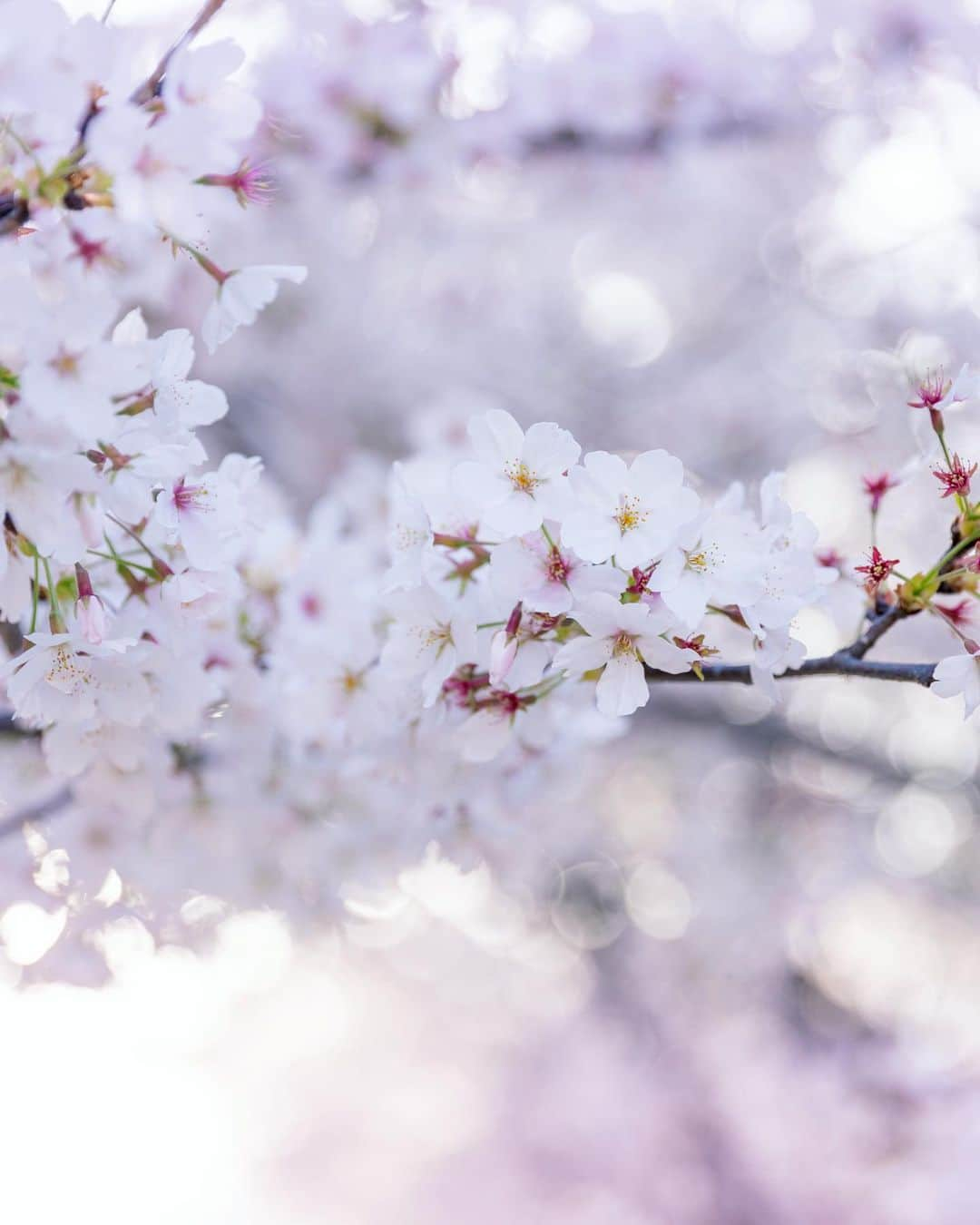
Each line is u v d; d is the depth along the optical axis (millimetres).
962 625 1646
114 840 2287
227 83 1521
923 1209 4988
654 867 7906
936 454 1731
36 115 1404
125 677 1689
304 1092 7195
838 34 4367
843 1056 5945
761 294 6832
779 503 1659
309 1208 6879
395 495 1743
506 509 1460
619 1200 6070
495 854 2510
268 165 1673
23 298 1318
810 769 7559
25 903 2391
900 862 7418
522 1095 6793
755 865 7430
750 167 5688
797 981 7156
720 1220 5730
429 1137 6910
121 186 1436
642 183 5531
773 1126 5902
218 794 2291
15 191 1420
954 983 7000
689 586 1457
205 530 1646
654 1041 6840
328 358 6121
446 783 2264
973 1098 5211
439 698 1876
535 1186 6375
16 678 1618
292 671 2158
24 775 2285
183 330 1593
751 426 6762
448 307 6289
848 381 6484
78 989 2512
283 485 5844
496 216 5648
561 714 2049
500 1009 7371
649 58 4043
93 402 1331
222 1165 7184
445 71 3715
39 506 1379
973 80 4422
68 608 1695
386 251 5609
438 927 6785
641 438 6777
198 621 1792
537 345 6797
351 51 3494
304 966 3875
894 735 7578
